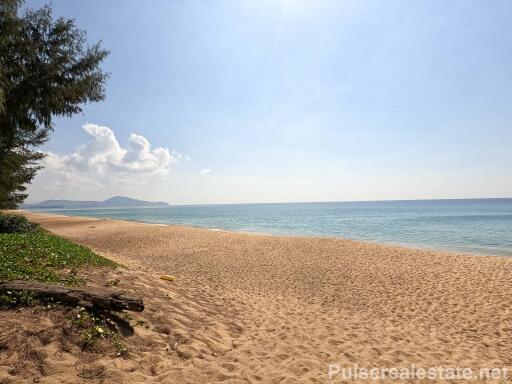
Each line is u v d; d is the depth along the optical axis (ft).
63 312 15.12
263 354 16.24
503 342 20.59
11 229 46.16
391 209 368.27
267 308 26.18
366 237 97.40
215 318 21.63
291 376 13.56
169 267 44.60
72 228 115.14
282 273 42.65
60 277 20.80
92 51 43.04
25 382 10.80
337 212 313.73
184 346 15.76
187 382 12.40
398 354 17.35
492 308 27.86
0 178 57.21
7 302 15.07
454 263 47.50
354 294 32.83
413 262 48.85
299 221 187.73
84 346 13.52
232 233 93.35
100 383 11.53
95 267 26.78
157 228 108.27
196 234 90.58
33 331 13.39
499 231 109.09
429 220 170.19
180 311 20.89
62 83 40.24
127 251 64.08
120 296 16.83
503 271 41.55
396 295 32.37
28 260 23.63
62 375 11.55
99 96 44.09
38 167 71.77
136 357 13.98
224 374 13.42
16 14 34.47
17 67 36.27
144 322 17.34
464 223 146.00
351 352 17.24
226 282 36.11
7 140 45.73
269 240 77.05
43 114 39.42
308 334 19.97
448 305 28.96
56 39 39.83
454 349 18.92
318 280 38.81
